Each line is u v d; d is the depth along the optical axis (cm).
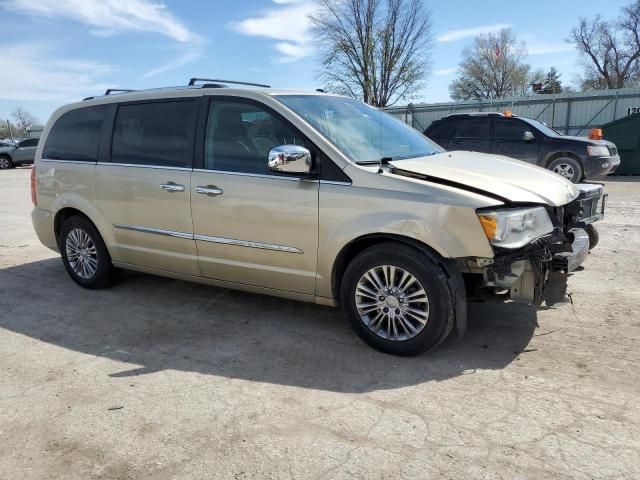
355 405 310
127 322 451
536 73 5841
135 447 274
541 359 361
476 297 372
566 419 289
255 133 412
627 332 401
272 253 404
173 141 453
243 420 297
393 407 306
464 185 347
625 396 311
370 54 3919
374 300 374
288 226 391
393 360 367
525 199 351
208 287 538
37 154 564
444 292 345
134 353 389
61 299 514
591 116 2397
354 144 400
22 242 776
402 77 3978
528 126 1210
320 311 465
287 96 422
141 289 538
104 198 498
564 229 407
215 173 424
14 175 2212
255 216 404
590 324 418
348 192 365
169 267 472
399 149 431
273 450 269
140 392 331
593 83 6012
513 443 269
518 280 350
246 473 252
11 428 294
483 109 2628
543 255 344
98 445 277
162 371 359
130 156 481
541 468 250
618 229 765
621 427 280
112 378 350
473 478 244
